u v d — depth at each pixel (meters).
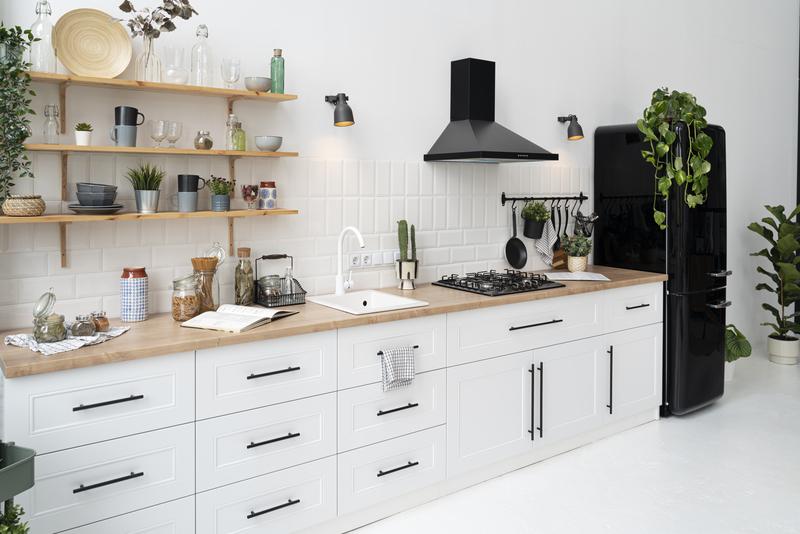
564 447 3.81
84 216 2.54
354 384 2.87
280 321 2.76
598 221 4.68
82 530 2.24
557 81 4.44
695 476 3.48
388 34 3.63
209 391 2.48
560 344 3.67
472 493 3.30
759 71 5.99
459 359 3.23
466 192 4.04
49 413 2.16
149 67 2.76
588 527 2.96
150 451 2.36
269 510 2.64
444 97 3.90
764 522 3.00
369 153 3.60
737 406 4.60
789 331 6.34
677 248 4.21
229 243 3.15
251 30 3.14
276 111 3.25
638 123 4.24
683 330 4.25
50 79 2.52
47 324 2.37
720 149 4.38
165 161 2.95
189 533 2.47
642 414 4.26
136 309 2.77
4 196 2.54
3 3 2.56
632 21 4.87
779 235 5.60
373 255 3.66
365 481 2.93
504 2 4.13
